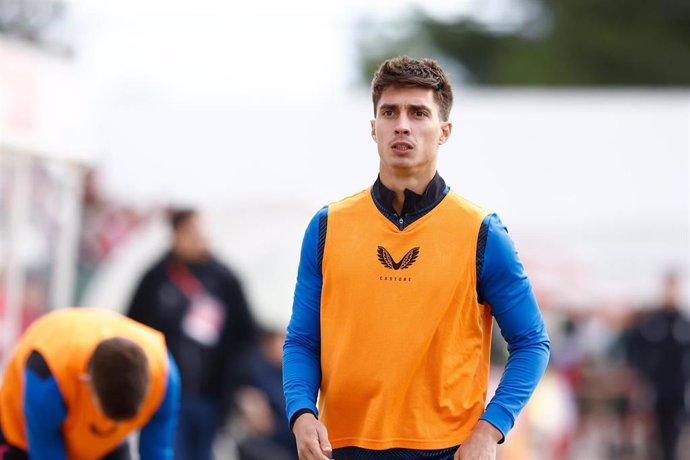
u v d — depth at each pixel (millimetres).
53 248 31078
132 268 45812
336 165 46719
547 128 47438
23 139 28906
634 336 44656
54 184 31094
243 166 46844
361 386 13477
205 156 47188
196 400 30203
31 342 17547
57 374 16938
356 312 13516
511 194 46906
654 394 44250
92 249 46719
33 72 30016
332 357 13680
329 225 13867
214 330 30625
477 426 13219
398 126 13398
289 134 47312
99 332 17375
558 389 44188
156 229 46219
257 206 46219
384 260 13539
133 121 47625
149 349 17531
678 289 44344
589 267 46844
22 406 17406
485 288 13641
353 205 13938
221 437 34844
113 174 47125
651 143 47000
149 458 17828
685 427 45031
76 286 46562
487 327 14023
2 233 29125
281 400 31812
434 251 13492
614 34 116812
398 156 13461
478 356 13719
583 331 47062
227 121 47438
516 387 13398
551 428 41500
